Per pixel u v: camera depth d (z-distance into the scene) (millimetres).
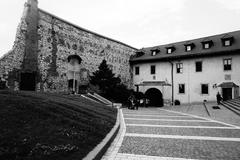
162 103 34906
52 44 25594
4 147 4488
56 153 4684
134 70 39875
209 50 31016
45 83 24359
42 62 24156
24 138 5121
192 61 32688
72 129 6805
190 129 10203
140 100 32844
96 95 27328
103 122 9484
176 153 6004
